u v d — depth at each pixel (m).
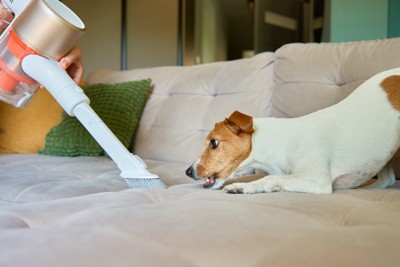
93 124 1.12
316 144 1.03
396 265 0.49
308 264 0.48
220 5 4.02
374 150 1.04
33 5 1.02
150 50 4.01
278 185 0.98
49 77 1.08
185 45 3.96
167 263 0.48
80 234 0.57
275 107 1.57
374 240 0.56
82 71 1.34
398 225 0.64
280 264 0.48
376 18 2.99
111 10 3.94
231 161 1.10
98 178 1.34
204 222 0.61
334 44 1.51
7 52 1.06
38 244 0.54
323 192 0.97
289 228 0.60
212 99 1.83
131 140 2.08
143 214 0.66
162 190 0.99
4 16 1.14
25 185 1.24
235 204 0.75
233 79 1.76
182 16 3.94
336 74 1.42
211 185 1.10
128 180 1.13
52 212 0.73
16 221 0.68
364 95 1.08
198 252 0.51
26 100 1.20
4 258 0.50
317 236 0.57
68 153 1.93
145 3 4.00
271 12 3.86
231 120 1.08
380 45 1.37
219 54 4.02
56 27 1.03
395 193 0.99
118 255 0.50
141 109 2.08
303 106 1.47
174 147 1.86
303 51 1.55
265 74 1.67
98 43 3.89
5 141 2.13
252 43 3.95
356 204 0.79
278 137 1.08
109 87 2.10
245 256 0.50
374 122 1.04
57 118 2.17
